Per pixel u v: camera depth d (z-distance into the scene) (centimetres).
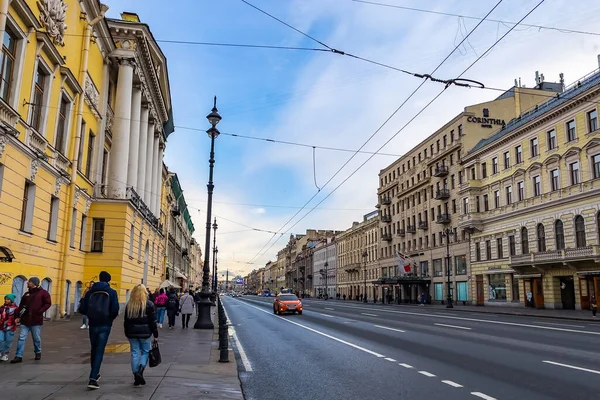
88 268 2498
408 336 1563
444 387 771
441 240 5900
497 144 4681
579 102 3606
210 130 1986
